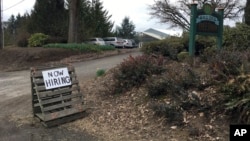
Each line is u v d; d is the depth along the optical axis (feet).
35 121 26.73
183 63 32.35
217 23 35.78
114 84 31.42
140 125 23.22
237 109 20.77
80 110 26.71
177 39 41.81
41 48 83.15
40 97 25.68
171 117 22.44
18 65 74.84
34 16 120.47
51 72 26.84
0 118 28.53
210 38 39.99
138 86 29.45
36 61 76.07
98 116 26.37
